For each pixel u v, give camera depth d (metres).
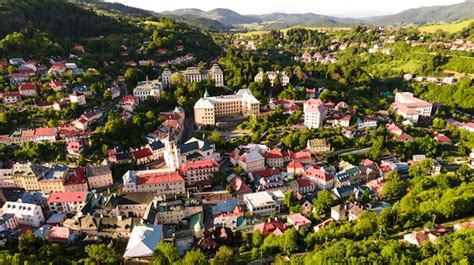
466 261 134.88
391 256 148.12
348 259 149.00
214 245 184.38
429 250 152.62
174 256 163.50
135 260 168.62
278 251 176.12
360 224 183.50
